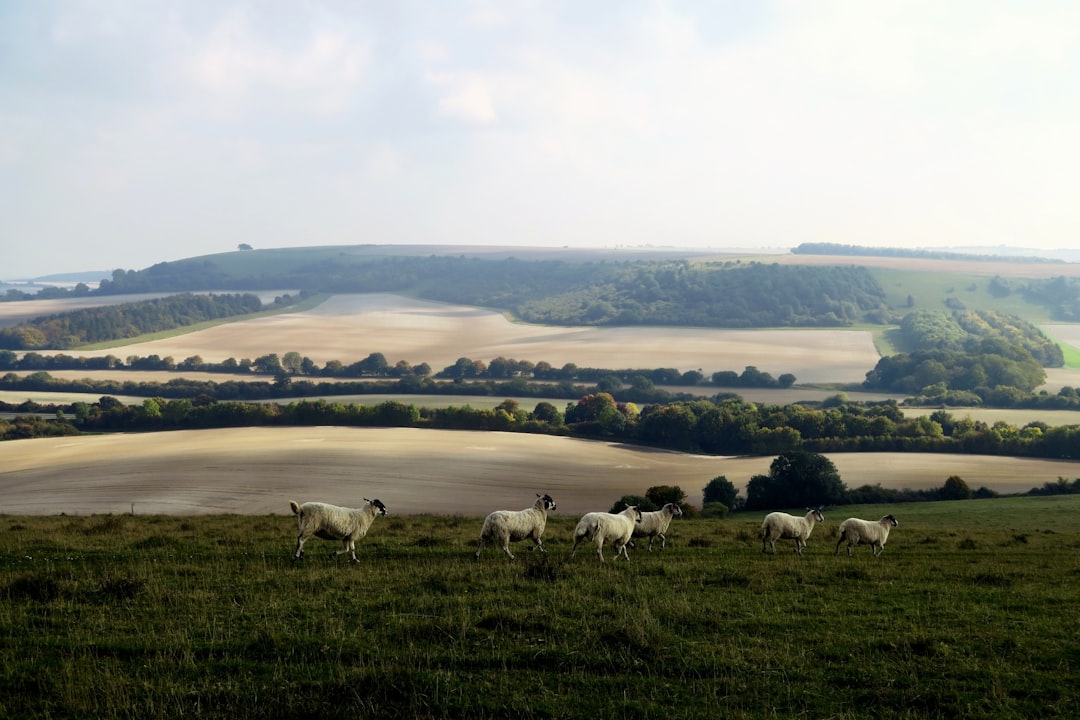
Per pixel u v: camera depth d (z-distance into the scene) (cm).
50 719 1104
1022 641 1570
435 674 1275
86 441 12319
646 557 2620
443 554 2570
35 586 1767
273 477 9775
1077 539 4141
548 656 1388
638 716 1175
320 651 1387
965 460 10712
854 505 7975
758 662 1405
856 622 1697
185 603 1697
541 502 2614
